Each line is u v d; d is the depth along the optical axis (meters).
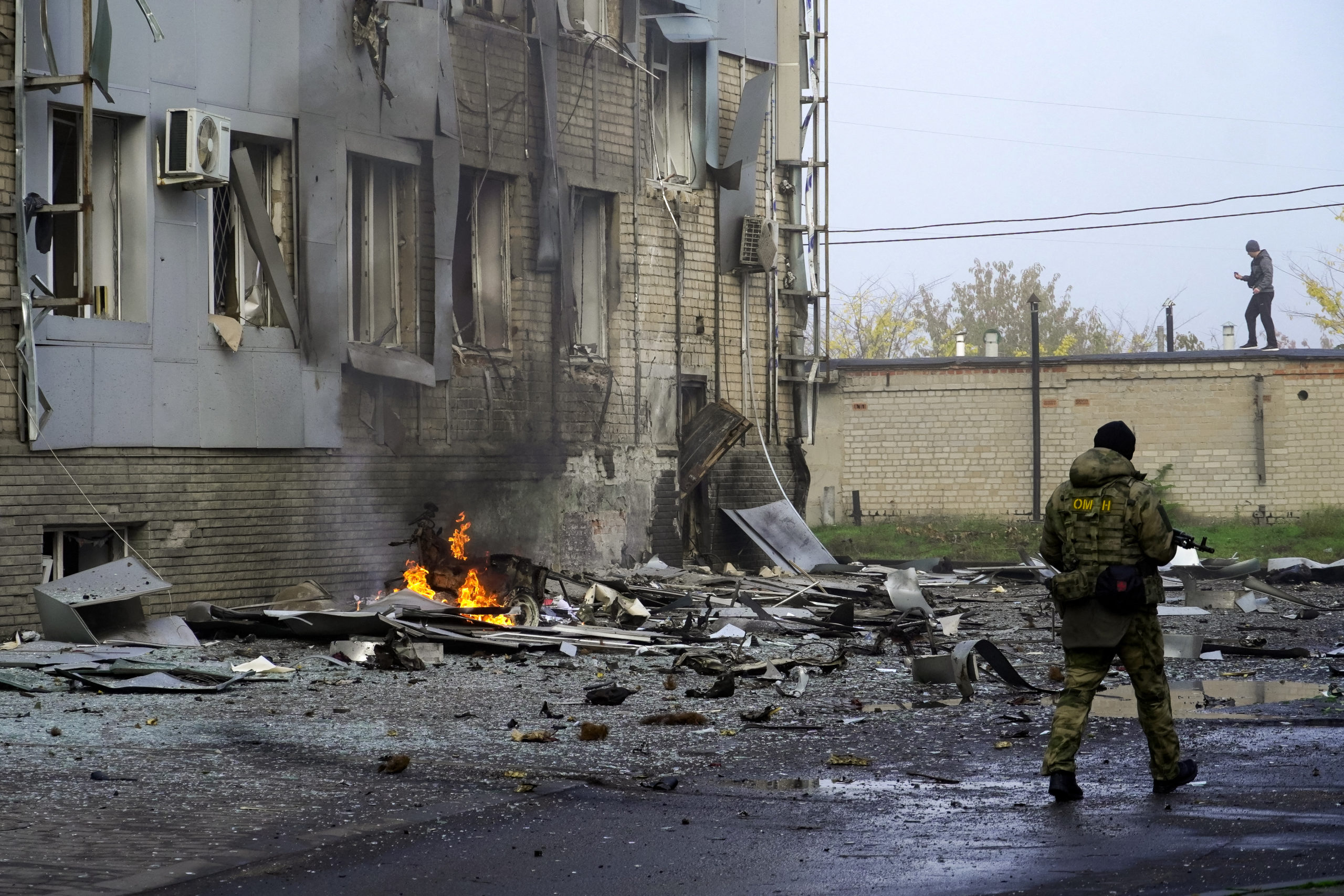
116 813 6.30
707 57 22.77
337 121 16.08
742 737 8.47
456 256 18.62
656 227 21.77
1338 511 32.44
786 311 25.06
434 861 5.47
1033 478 34.34
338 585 16.12
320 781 7.04
